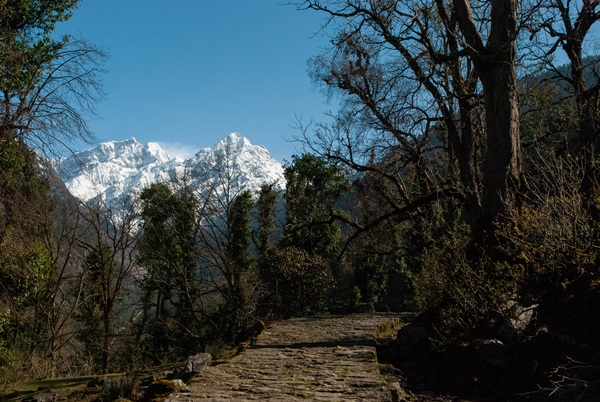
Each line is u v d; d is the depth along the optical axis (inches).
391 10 778.2
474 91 783.7
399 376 361.4
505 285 367.6
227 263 1171.9
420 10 784.9
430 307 449.1
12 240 735.1
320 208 1402.6
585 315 319.6
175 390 316.2
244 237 1375.5
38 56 751.7
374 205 1201.4
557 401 269.6
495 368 320.2
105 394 413.7
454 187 758.5
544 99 754.2
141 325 1307.8
